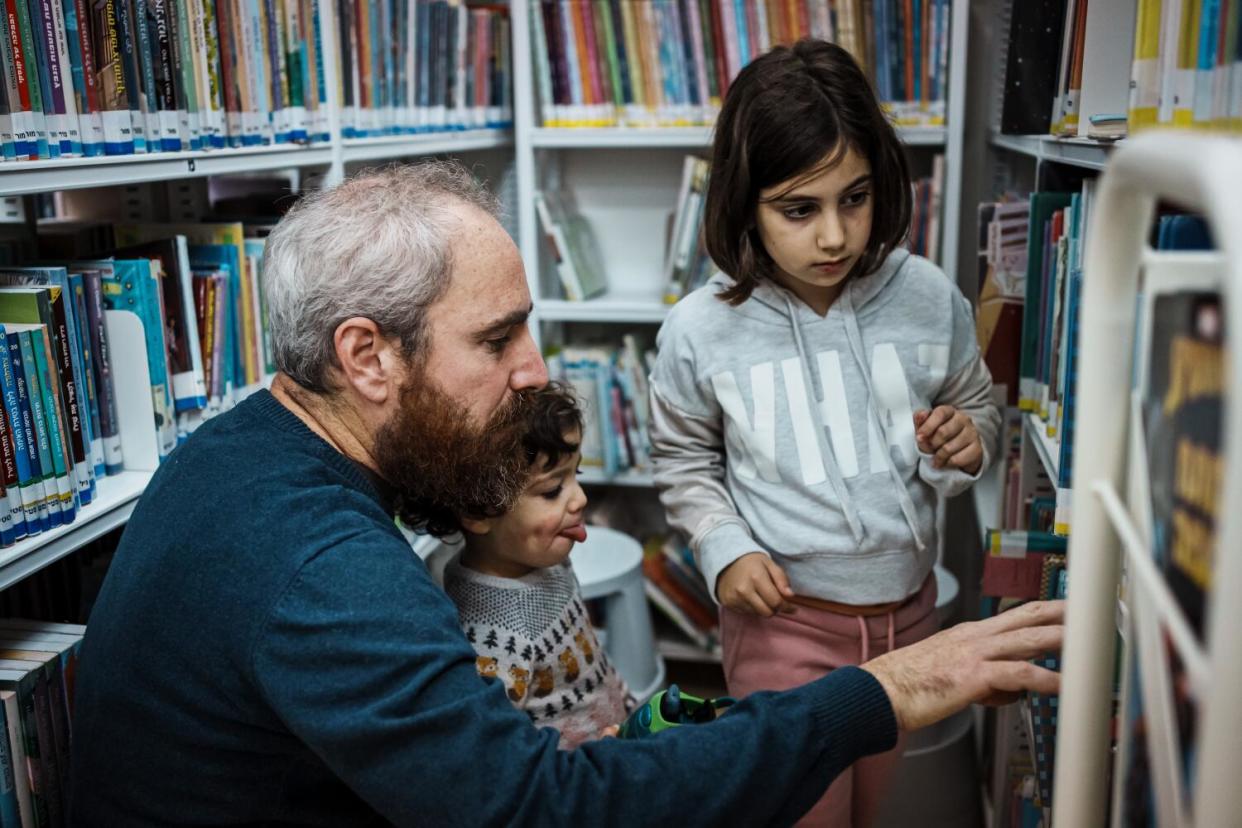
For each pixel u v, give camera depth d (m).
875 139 1.33
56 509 1.26
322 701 0.86
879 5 2.23
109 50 1.35
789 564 1.46
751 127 1.33
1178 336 0.51
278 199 1.94
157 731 0.97
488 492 1.08
